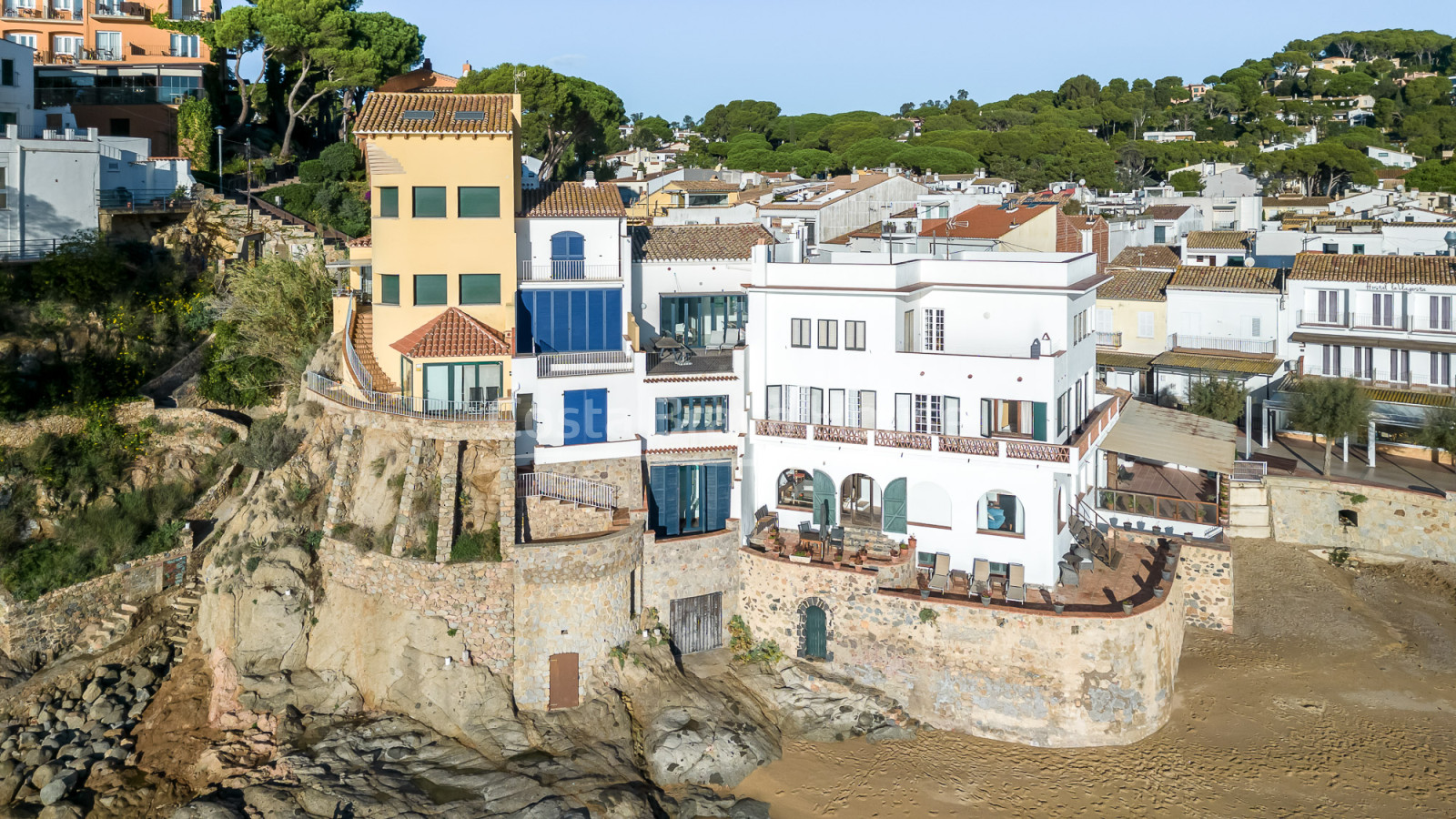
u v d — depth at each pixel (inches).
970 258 2167.8
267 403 2305.6
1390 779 1573.6
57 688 1814.7
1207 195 5280.5
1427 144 6702.8
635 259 2228.1
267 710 1742.1
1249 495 2272.4
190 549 2057.1
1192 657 1914.4
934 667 1729.8
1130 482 2235.5
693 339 2300.7
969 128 6486.2
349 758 1617.9
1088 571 1838.1
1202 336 2743.6
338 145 3048.7
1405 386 2447.1
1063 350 1857.8
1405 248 2876.5
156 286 2436.0
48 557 1902.1
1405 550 2146.9
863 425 1918.1
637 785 1583.4
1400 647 1921.8
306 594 1835.6
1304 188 5851.4
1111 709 1652.3
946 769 1633.9
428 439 1851.6
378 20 3476.9
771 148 6181.1
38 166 2384.4
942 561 1843.0
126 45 3484.3
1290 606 2058.3
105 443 2082.9
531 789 1537.9
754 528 1974.7
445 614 1743.4
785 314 1958.7
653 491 1952.5
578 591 1745.8
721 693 1776.6
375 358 2066.9
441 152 2012.8
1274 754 1637.6
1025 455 1748.3
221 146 3073.3
